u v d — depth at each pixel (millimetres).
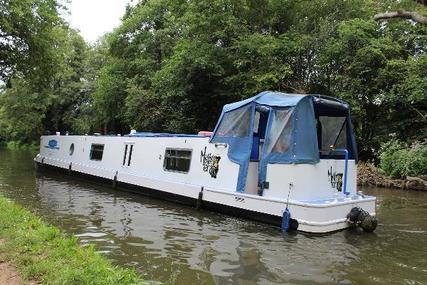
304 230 9891
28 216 8719
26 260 5926
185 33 26312
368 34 23844
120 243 8852
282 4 25328
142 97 28562
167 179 14430
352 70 24188
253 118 11766
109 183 17547
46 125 52562
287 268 7543
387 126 25969
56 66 25375
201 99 26578
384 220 12227
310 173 10656
